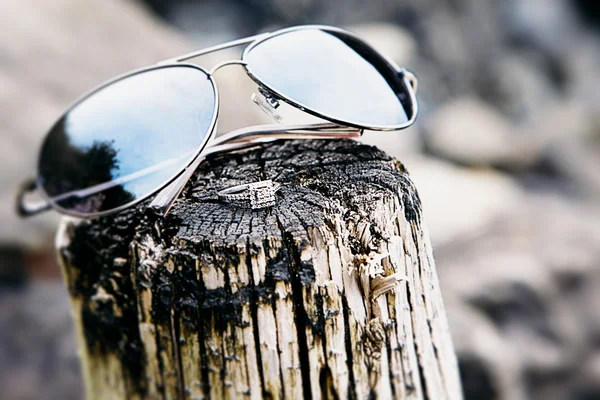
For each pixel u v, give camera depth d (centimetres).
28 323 88
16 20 125
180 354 64
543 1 274
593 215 145
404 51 210
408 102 66
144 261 63
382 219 62
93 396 68
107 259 65
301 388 63
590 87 259
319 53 65
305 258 62
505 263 109
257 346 62
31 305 90
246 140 65
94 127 66
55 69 120
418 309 64
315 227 62
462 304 97
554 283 110
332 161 65
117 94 66
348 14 221
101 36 133
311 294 62
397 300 63
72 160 66
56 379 83
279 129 65
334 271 62
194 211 63
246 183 64
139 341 65
